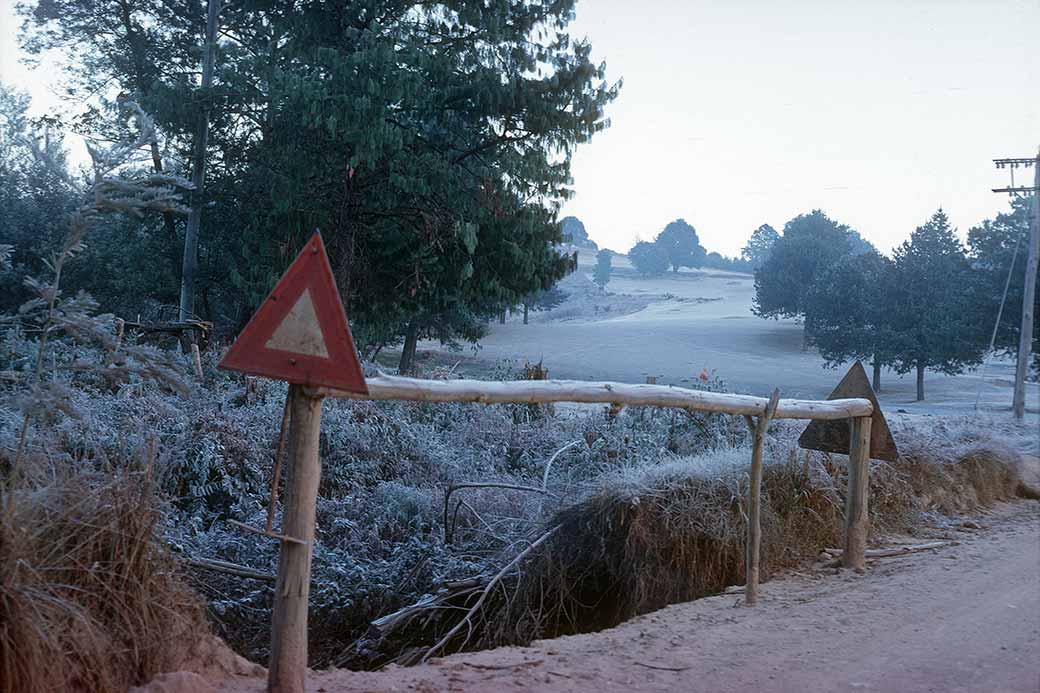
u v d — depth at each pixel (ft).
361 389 13.01
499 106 85.40
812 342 308.19
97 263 97.55
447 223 88.02
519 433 42.96
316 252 13.33
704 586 24.93
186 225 98.37
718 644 18.11
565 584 26.00
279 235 86.12
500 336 333.01
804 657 17.06
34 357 20.34
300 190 85.51
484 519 30.32
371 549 29.66
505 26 88.17
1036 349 212.43
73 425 21.98
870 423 25.58
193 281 88.48
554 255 94.58
